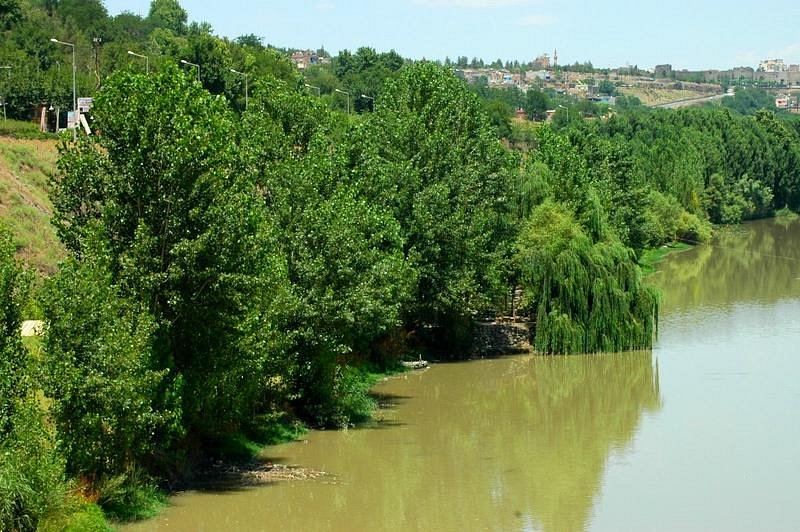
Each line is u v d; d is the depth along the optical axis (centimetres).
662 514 3391
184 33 17950
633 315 6438
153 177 3350
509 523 3297
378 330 4819
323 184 4688
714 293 9188
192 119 3422
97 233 3234
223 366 3516
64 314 2897
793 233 14250
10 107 9006
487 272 6153
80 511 2703
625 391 5441
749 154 15688
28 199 6141
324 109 5550
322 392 4544
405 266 5028
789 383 5516
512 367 6141
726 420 4741
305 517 3294
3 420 2588
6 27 11738
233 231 3438
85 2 15562
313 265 4253
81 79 9156
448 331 6462
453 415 4934
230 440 3981
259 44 16900
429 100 6719
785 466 3962
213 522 3152
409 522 3284
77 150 3422
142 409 3033
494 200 6462
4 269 2750
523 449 4281
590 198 6819
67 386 2817
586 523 3288
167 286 3359
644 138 15900
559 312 6356
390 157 6138
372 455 4131
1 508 2414
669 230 12188
